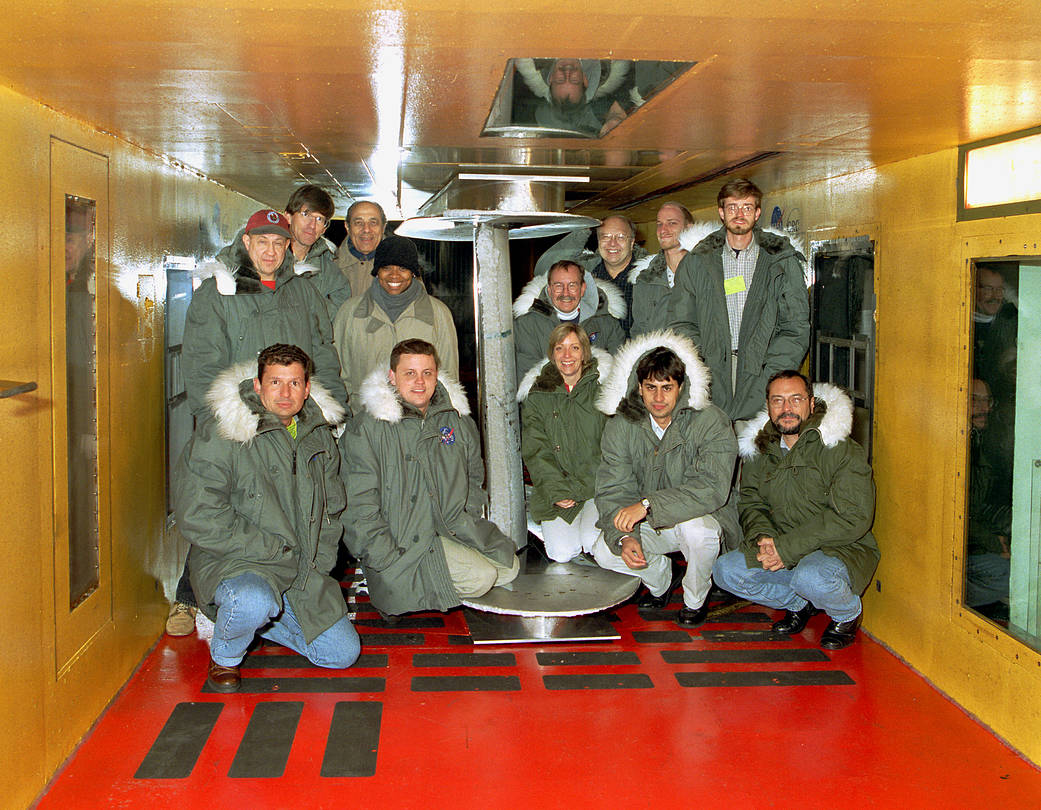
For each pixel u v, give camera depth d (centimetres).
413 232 487
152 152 371
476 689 334
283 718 308
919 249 359
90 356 307
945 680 338
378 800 256
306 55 209
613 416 417
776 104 262
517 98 259
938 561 346
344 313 443
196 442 329
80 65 218
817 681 347
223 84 239
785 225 509
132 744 288
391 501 384
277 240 370
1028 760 285
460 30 188
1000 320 309
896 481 380
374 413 381
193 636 390
